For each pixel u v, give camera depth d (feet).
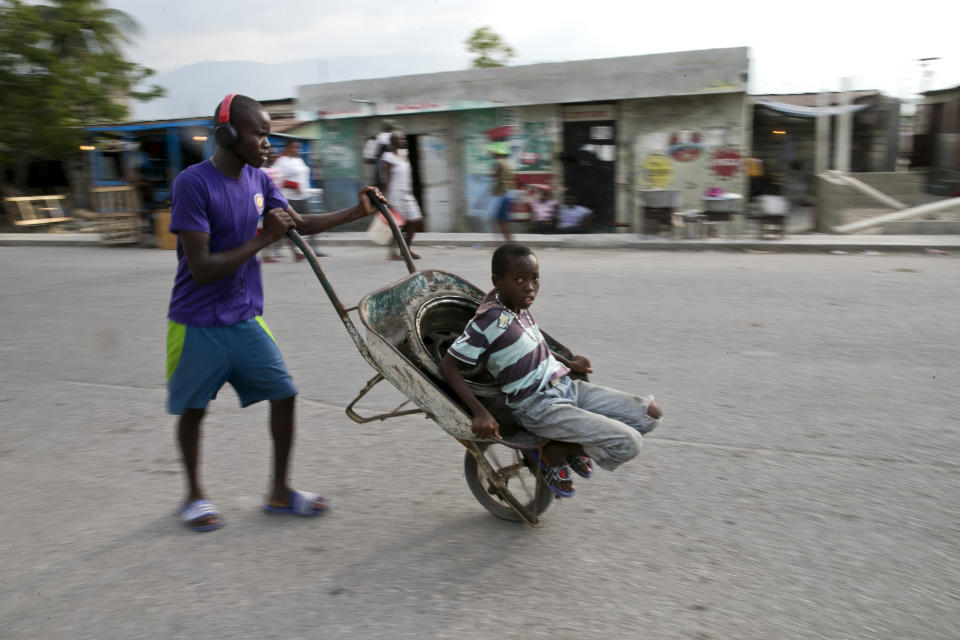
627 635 8.57
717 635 8.54
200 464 12.38
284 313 25.71
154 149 51.80
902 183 55.77
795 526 11.00
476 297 11.82
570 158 48.60
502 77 48.06
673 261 35.86
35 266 40.34
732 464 13.12
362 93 51.85
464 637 8.59
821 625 8.69
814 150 68.13
